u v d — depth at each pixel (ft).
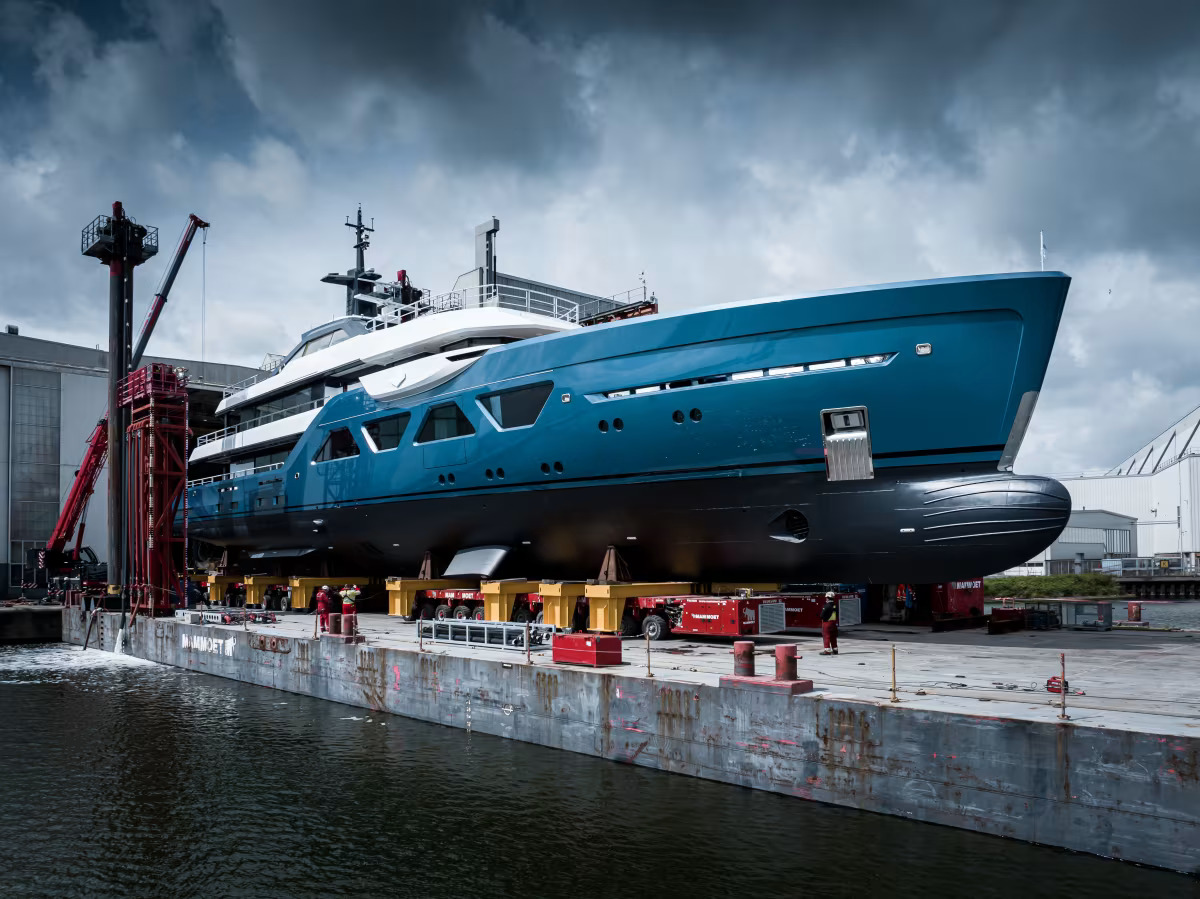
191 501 131.95
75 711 67.36
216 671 85.97
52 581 147.74
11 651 115.14
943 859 32.58
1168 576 223.51
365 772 47.73
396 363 93.91
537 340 73.36
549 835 37.45
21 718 64.85
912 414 59.36
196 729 59.88
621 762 46.65
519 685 52.65
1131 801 31.12
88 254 117.91
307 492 101.09
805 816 37.45
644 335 66.80
